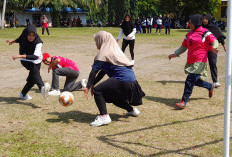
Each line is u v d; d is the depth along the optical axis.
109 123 4.82
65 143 3.99
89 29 39.91
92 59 12.55
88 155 3.63
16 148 3.82
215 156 3.60
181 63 11.59
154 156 3.60
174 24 48.53
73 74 6.70
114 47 4.59
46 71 9.77
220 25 44.66
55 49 15.84
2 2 40.97
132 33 10.97
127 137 4.21
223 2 55.16
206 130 4.50
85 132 4.41
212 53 7.40
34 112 5.41
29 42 5.93
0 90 7.17
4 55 13.17
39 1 45.19
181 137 4.22
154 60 12.41
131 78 4.61
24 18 51.38
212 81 8.29
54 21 48.25
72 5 47.62
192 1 48.88
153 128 4.58
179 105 5.57
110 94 4.65
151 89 7.29
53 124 4.75
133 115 5.15
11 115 5.21
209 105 5.93
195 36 5.64
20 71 9.77
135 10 57.25
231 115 5.27
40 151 3.74
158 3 51.41
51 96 6.59
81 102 6.09
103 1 59.50
